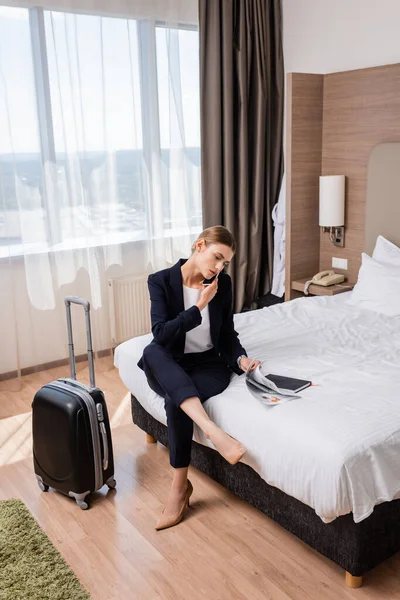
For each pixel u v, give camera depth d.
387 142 3.92
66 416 2.56
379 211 4.01
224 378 2.67
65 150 4.08
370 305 3.62
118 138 4.30
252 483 2.48
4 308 4.05
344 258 4.41
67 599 2.08
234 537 2.43
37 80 3.89
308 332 3.21
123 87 4.25
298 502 2.27
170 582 2.18
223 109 4.55
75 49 4.00
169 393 2.50
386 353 2.86
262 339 3.13
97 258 4.32
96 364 4.34
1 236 3.93
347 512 2.01
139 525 2.52
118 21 4.14
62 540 2.43
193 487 2.79
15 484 2.87
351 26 4.16
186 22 4.43
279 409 2.29
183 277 2.72
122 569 2.26
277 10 4.60
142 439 3.26
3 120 3.82
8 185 3.91
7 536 2.43
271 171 4.88
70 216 4.17
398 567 2.24
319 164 4.41
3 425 3.50
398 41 3.91
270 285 5.01
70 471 2.61
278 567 2.25
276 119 4.79
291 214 4.37
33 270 4.10
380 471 2.03
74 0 3.94
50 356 4.30
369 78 3.98
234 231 4.80
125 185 4.39
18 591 2.12
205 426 2.38
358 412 2.22
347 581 2.14
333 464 1.99
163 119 4.49
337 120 4.24
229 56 4.47
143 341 3.12
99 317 4.40
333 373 2.62
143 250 4.57
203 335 2.74
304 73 4.30
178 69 4.44
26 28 3.81
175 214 4.68
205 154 4.59
